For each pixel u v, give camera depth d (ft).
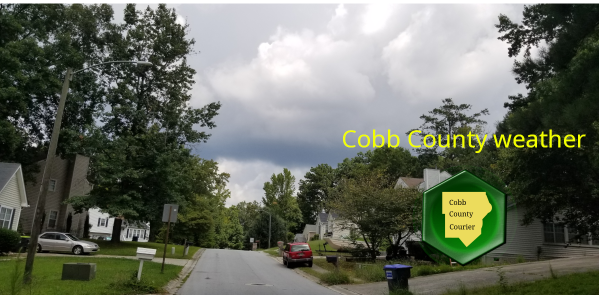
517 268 48.73
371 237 84.33
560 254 60.75
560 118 27.30
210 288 47.65
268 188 276.41
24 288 38.24
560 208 34.96
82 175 147.84
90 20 125.49
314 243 186.70
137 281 42.01
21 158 121.08
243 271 73.26
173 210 59.77
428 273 55.62
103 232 190.39
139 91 122.11
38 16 117.80
